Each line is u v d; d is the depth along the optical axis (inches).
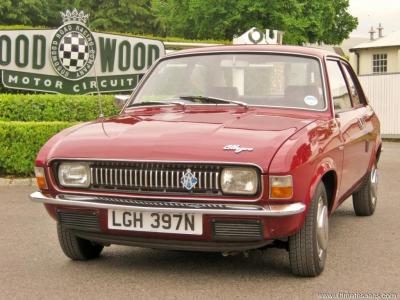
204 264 223.6
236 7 1232.8
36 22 1317.7
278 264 223.5
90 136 207.9
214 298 185.2
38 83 610.9
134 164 193.3
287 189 183.8
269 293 190.1
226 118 213.9
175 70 250.7
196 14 1291.8
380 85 1143.0
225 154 185.9
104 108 566.9
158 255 237.3
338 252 243.8
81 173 200.2
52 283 201.9
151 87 250.1
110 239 201.0
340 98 254.8
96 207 195.9
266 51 245.0
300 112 227.3
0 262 229.3
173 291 191.9
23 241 265.0
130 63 654.5
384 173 522.0
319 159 201.5
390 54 1534.2
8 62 599.2
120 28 1258.6
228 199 185.9
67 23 616.4
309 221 197.9
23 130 451.5
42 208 346.9
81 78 625.6
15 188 427.5
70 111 552.4
